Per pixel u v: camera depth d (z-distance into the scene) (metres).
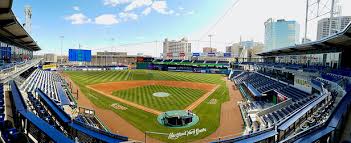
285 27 114.31
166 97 34.03
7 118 13.53
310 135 9.44
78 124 14.06
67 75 59.09
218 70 78.94
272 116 20.38
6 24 21.92
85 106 27.11
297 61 38.84
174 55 104.56
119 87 42.69
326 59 28.94
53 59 106.06
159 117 23.31
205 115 24.53
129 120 22.19
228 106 29.17
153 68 94.06
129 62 110.38
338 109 11.57
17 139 9.95
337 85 17.41
